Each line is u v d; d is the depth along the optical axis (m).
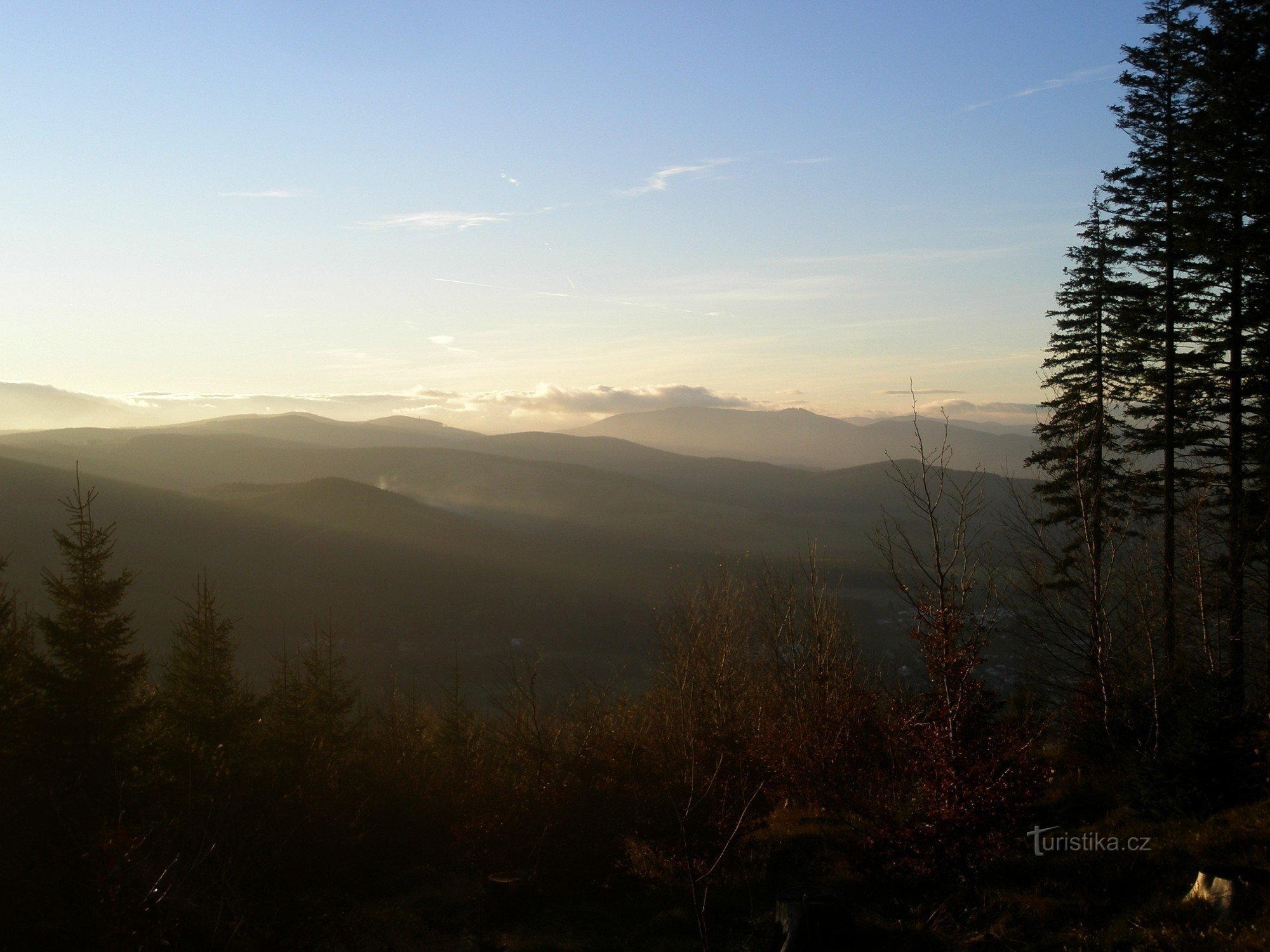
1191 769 9.93
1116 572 15.35
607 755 12.02
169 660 13.94
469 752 15.28
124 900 6.83
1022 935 7.82
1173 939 6.97
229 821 9.99
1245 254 19.16
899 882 9.41
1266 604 17.83
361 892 10.89
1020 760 9.33
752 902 9.38
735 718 13.80
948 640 9.45
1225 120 19.59
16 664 10.20
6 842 8.55
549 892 10.52
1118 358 23.70
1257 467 20.50
